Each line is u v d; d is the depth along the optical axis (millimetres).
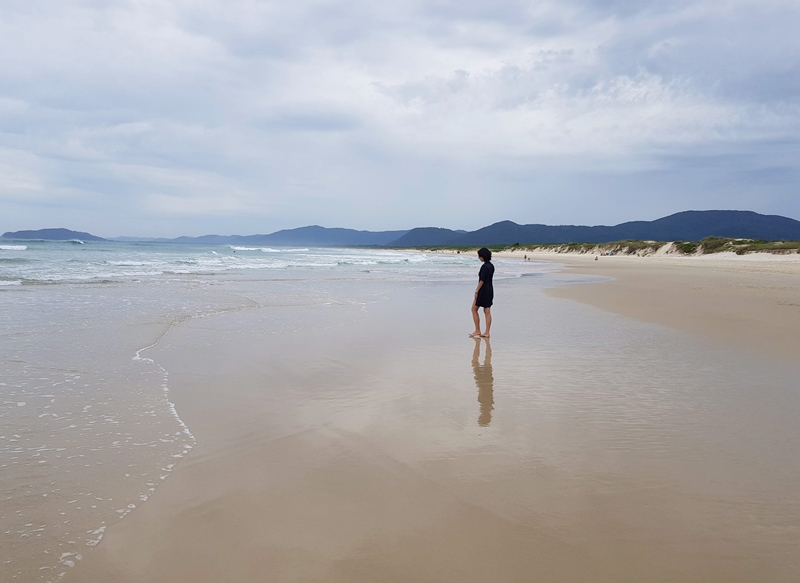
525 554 2680
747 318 11297
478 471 3664
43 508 3078
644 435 4379
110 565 2555
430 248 175500
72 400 5074
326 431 4422
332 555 2662
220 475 3572
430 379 6133
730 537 2852
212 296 14172
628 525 2967
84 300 12234
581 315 11867
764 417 4840
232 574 2502
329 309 12133
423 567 2566
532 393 5594
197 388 5590
